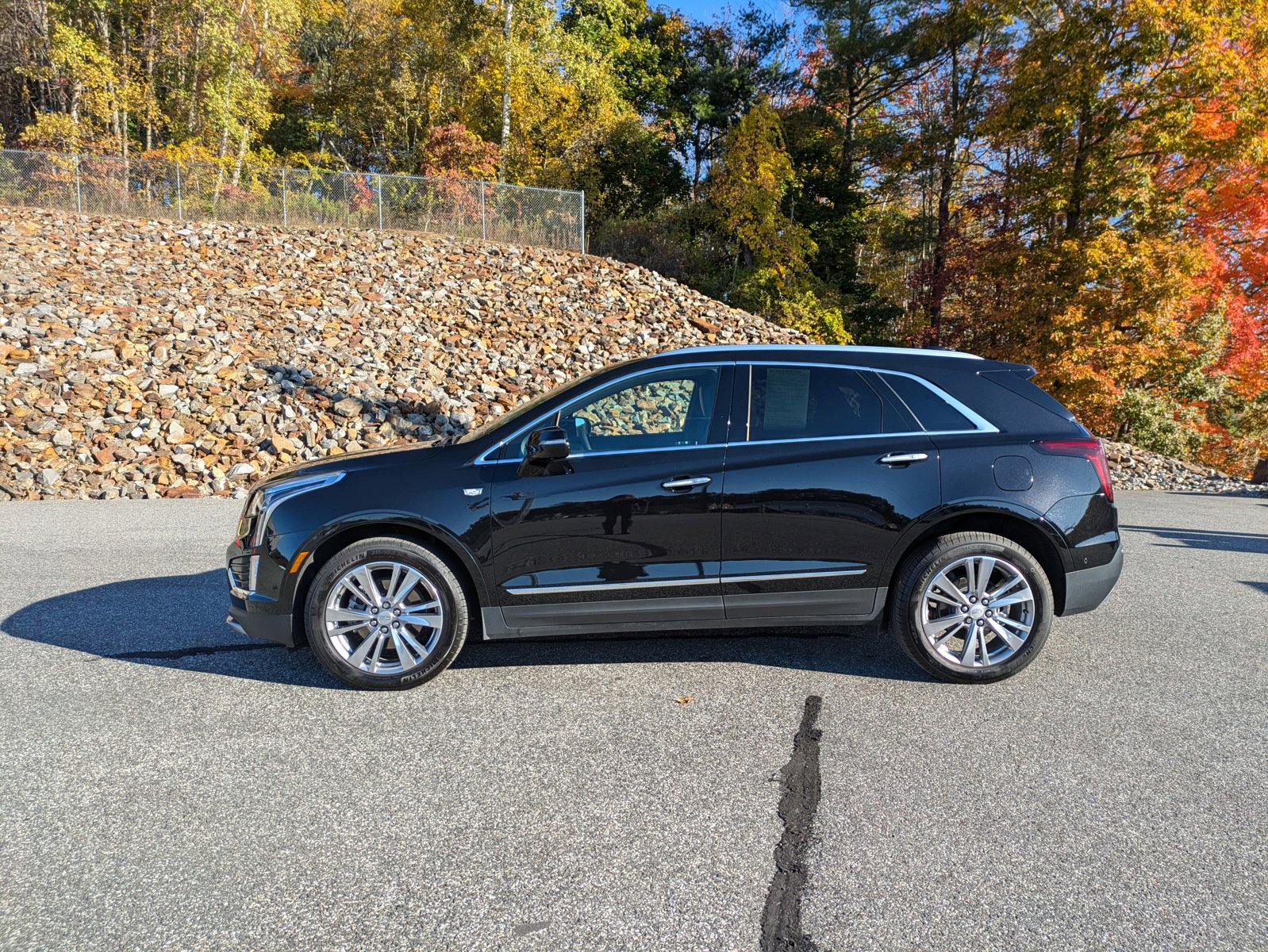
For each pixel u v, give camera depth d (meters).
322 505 3.99
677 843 2.67
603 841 2.68
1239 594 5.95
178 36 27.47
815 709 3.78
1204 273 21.17
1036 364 22.83
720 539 4.06
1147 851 2.61
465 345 15.39
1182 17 19.23
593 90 33.06
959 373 4.29
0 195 19.70
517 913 2.31
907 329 29.31
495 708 3.80
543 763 3.24
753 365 4.25
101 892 2.40
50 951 2.14
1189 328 22.23
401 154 35.44
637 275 21.45
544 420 4.15
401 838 2.70
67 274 14.98
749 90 33.44
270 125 35.31
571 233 23.03
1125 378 21.52
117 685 4.07
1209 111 20.59
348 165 37.47
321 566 4.10
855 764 3.23
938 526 4.14
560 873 2.50
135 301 14.33
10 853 2.60
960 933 2.22
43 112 27.30
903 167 32.66
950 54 31.28
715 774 3.15
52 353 11.87
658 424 4.19
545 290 19.02
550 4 33.50
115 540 7.43
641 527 4.04
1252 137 19.89
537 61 33.00
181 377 11.90
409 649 4.04
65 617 5.16
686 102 36.53
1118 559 4.18
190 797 2.96
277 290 16.23
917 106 35.28
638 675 4.24
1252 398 24.98
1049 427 4.20
